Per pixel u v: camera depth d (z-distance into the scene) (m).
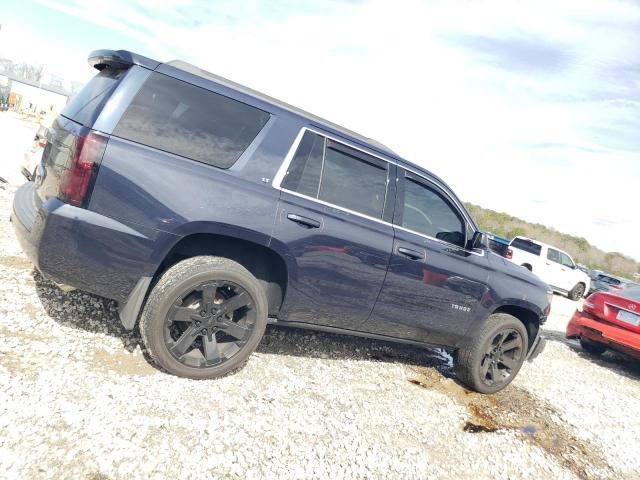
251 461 2.27
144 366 2.80
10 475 1.76
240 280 2.79
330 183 3.13
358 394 3.36
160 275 2.89
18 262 3.77
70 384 2.41
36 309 3.07
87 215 2.38
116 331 3.10
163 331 2.63
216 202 2.64
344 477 2.38
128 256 2.50
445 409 3.56
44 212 2.38
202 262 2.71
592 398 4.86
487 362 4.07
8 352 2.52
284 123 2.97
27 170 5.54
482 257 3.99
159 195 2.51
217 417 2.53
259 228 2.77
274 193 2.85
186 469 2.08
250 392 2.91
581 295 16.86
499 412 3.82
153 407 2.44
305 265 3.00
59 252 2.39
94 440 2.07
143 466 2.02
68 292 3.43
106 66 2.83
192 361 2.79
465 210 3.95
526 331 4.32
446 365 4.64
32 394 2.24
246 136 2.84
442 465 2.77
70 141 2.45
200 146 2.68
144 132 2.52
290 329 4.21
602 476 3.21
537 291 4.32
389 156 3.52
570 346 7.38
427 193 3.71
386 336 3.69
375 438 2.83
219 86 2.80
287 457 2.39
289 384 3.18
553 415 4.06
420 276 3.54
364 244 3.22
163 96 2.60
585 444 3.64
